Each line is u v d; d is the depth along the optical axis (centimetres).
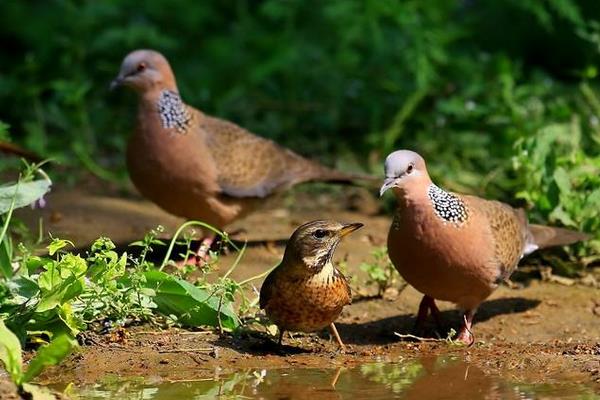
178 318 1027
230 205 1257
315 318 973
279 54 1819
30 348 962
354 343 1044
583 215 1255
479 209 1046
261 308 985
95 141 1723
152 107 1224
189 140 1226
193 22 1989
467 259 1016
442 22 1802
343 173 1336
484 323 1120
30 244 1155
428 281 1030
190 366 954
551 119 1587
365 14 1759
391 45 1759
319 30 1895
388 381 927
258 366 961
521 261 1273
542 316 1137
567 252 1255
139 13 1941
